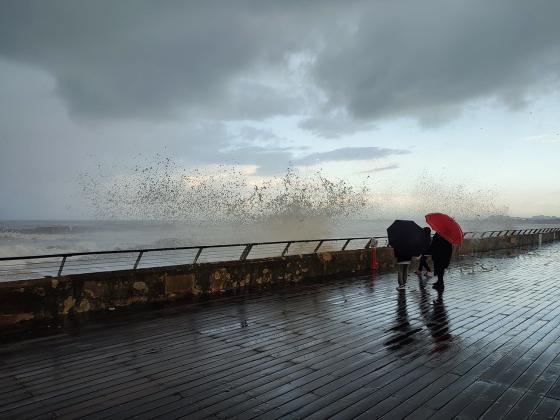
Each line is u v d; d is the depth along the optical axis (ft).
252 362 14.40
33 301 20.13
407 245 29.76
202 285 27.99
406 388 12.01
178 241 85.10
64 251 75.61
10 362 14.42
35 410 10.63
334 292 29.09
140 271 24.67
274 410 10.61
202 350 15.80
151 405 10.93
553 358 14.67
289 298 26.76
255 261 31.55
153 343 16.75
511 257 56.65
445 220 29.32
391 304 24.86
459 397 11.36
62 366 14.01
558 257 56.54
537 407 10.71
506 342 16.72
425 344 16.51
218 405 10.92
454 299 26.43
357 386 12.17
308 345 16.46
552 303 25.02
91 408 10.75
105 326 19.49
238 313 22.40
